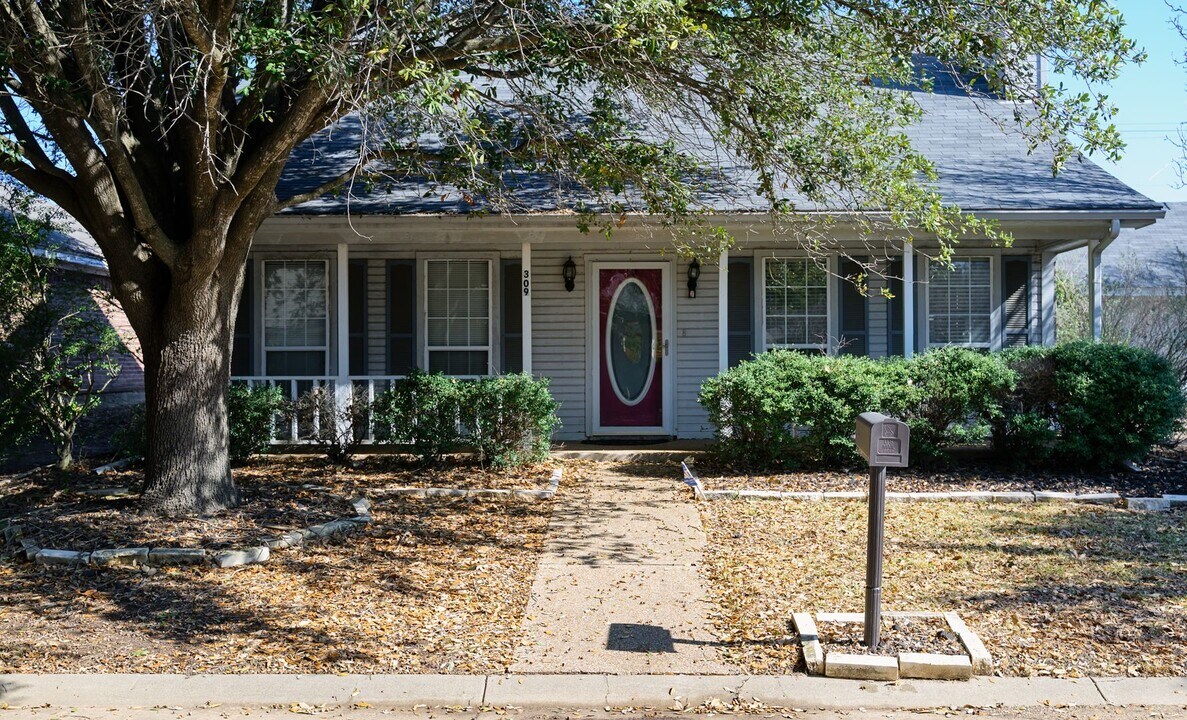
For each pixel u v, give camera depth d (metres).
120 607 6.28
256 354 13.23
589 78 9.18
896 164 10.92
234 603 6.34
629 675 5.20
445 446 11.10
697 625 5.96
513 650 5.56
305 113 7.22
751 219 11.26
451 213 11.17
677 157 9.69
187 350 8.28
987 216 11.14
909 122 10.42
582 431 13.42
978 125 14.03
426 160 9.25
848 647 5.36
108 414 15.42
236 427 11.17
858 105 10.45
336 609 6.23
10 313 10.38
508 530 8.38
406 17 6.72
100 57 7.20
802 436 11.09
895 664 5.11
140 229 7.57
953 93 14.99
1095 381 10.52
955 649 5.32
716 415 10.93
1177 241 25.62
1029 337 13.24
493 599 6.47
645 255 13.39
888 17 8.16
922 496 9.56
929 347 13.21
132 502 8.53
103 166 7.76
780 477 10.47
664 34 7.04
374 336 13.35
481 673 5.23
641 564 7.29
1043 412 10.90
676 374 13.42
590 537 8.12
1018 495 9.55
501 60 8.28
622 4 6.80
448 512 9.05
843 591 6.52
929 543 7.83
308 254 13.22
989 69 8.09
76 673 5.23
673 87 8.53
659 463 11.74
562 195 11.59
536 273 13.41
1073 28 7.55
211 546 7.37
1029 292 13.23
